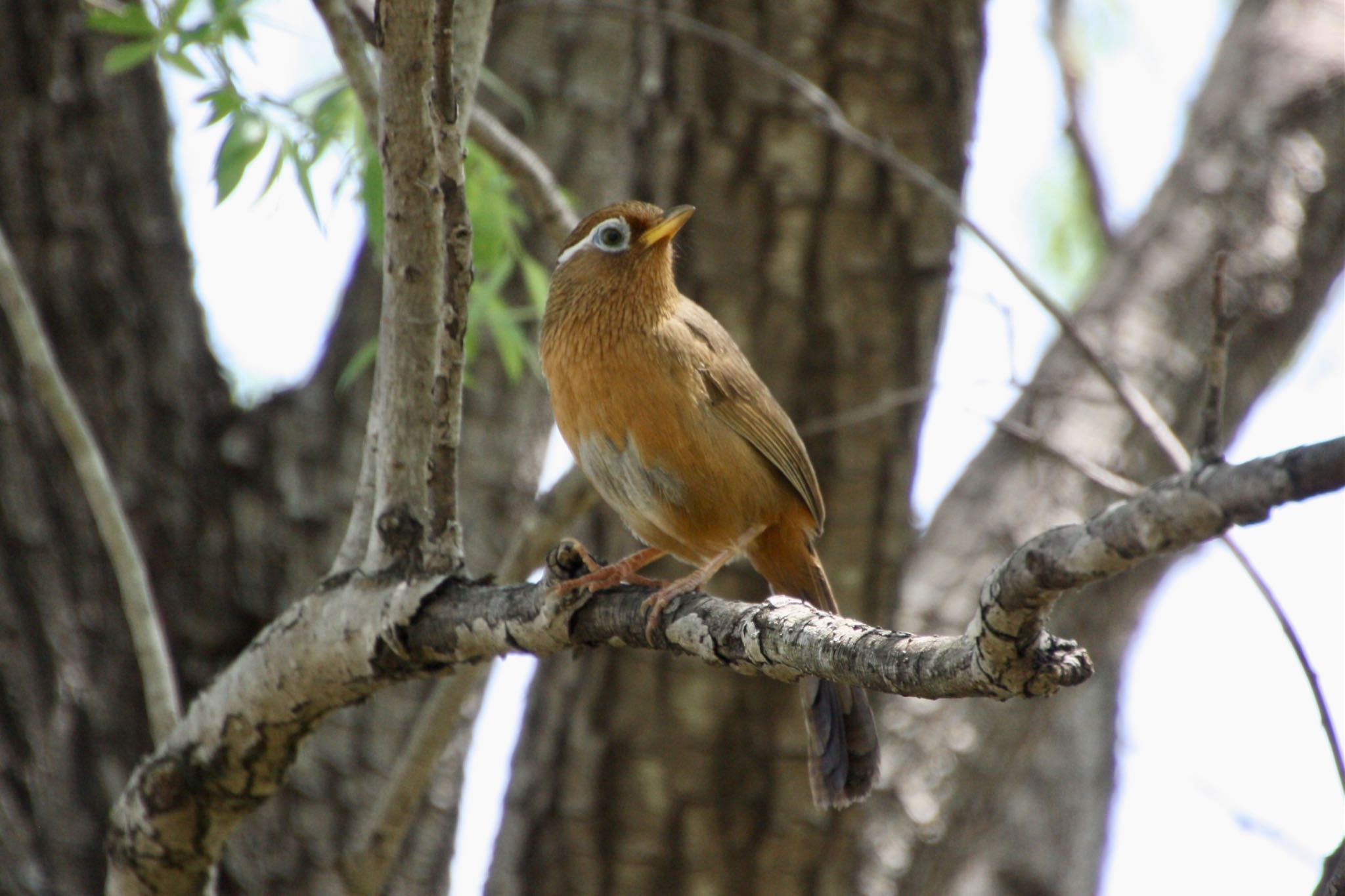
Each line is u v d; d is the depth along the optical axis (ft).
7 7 40.29
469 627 23.97
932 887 38.06
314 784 38.68
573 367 30.27
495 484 42.96
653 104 36.04
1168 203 49.26
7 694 36.86
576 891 35.78
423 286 24.49
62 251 39.58
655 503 30.22
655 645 22.54
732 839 35.35
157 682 29.78
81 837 36.29
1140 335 45.39
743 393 30.40
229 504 39.99
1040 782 54.13
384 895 40.19
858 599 35.47
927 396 35.37
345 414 40.93
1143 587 48.75
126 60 32.22
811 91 33.73
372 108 28.48
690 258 35.24
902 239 35.53
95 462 30.42
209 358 41.70
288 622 26.13
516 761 39.04
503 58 48.14
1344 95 50.44
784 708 35.27
